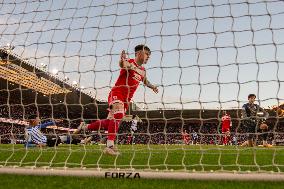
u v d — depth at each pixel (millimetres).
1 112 23844
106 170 3174
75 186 2723
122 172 3090
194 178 2924
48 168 3389
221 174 2889
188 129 16422
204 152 6059
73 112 18203
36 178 3115
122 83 5312
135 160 4758
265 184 2688
